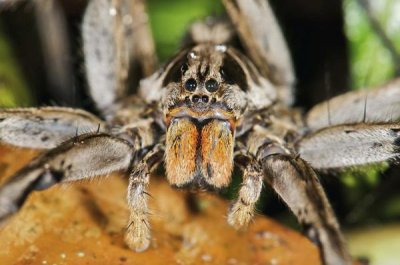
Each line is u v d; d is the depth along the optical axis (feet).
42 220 0.50
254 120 0.52
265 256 0.52
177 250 0.51
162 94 0.52
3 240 0.49
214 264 0.51
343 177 0.59
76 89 0.63
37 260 0.49
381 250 0.59
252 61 0.54
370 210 0.60
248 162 0.50
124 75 0.55
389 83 0.55
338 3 0.63
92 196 0.52
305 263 0.52
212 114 0.50
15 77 0.62
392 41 0.62
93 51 0.54
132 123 0.52
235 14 0.55
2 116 0.50
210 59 0.52
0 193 0.45
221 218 0.54
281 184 0.48
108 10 0.54
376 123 0.51
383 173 0.55
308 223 0.46
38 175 0.46
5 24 0.63
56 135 0.52
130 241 0.49
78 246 0.50
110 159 0.49
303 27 0.64
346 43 0.64
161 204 0.54
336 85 0.63
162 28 0.66
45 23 0.63
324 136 0.52
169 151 0.50
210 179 0.49
